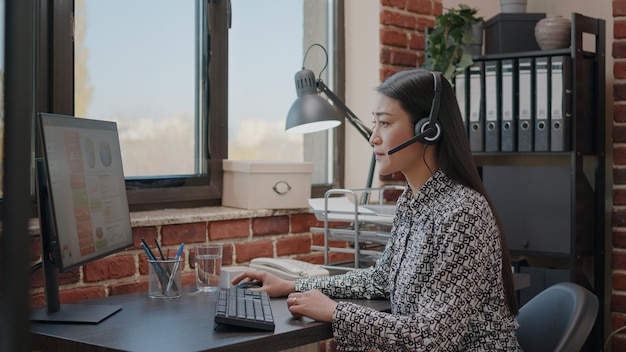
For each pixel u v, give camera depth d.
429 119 1.66
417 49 3.23
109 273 2.19
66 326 1.54
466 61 2.97
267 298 1.75
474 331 1.58
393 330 1.49
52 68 2.21
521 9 3.29
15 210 0.44
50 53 2.21
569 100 2.94
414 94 1.68
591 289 3.17
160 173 2.57
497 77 3.02
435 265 1.55
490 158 3.52
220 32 2.73
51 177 1.52
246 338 1.42
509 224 3.15
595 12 3.31
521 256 3.38
